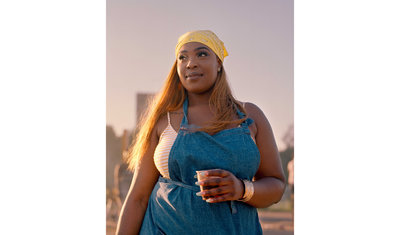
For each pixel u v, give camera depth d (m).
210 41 2.29
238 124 2.22
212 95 2.29
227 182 2.01
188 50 2.28
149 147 2.33
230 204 2.14
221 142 2.14
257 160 2.20
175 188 2.17
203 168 2.12
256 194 2.13
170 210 2.15
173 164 2.16
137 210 2.32
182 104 2.34
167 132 2.26
